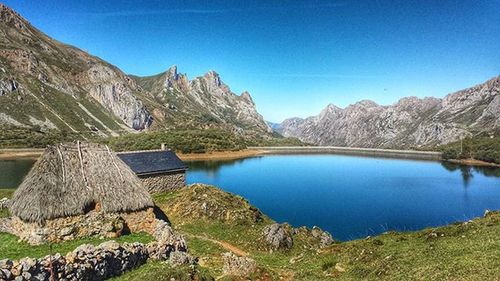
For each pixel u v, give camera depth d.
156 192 52.06
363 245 28.98
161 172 52.59
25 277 17.20
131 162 52.12
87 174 28.55
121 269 21.33
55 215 25.50
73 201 26.50
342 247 30.08
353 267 23.77
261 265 24.91
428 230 29.39
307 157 179.00
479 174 128.38
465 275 16.44
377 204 78.75
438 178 117.75
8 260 17.19
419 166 148.12
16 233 25.91
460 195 90.31
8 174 100.56
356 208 74.69
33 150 161.75
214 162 151.75
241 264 22.25
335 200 82.19
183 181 55.38
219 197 45.09
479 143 189.62
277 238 34.62
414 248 24.39
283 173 123.44
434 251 22.00
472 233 24.95
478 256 18.58
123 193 29.14
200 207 41.19
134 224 29.25
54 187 26.25
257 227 38.28
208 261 25.52
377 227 60.59
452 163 159.25
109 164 30.31
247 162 155.12
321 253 30.03
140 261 22.73
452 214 71.25
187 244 31.25
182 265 21.97
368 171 131.62
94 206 27.88
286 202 79.31
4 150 156.50
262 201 80.31
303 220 64.62
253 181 106.25
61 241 25.45
